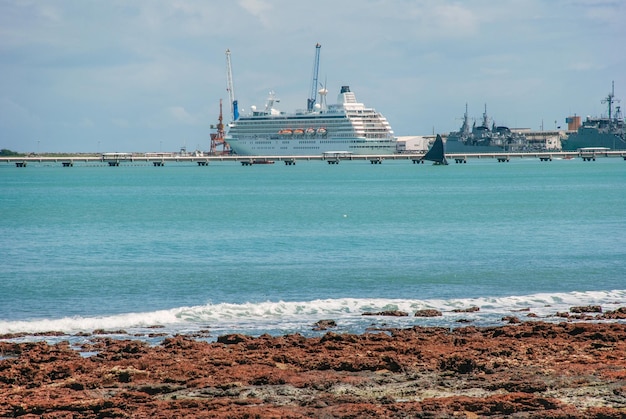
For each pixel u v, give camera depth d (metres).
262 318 64.12
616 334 53.09
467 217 171.75
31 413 38.78
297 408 39.09
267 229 146.88
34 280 87.31
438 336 54.28
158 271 93.88
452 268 94.50
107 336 57.47
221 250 114.50
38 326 60.41
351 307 68.00
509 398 39.88
